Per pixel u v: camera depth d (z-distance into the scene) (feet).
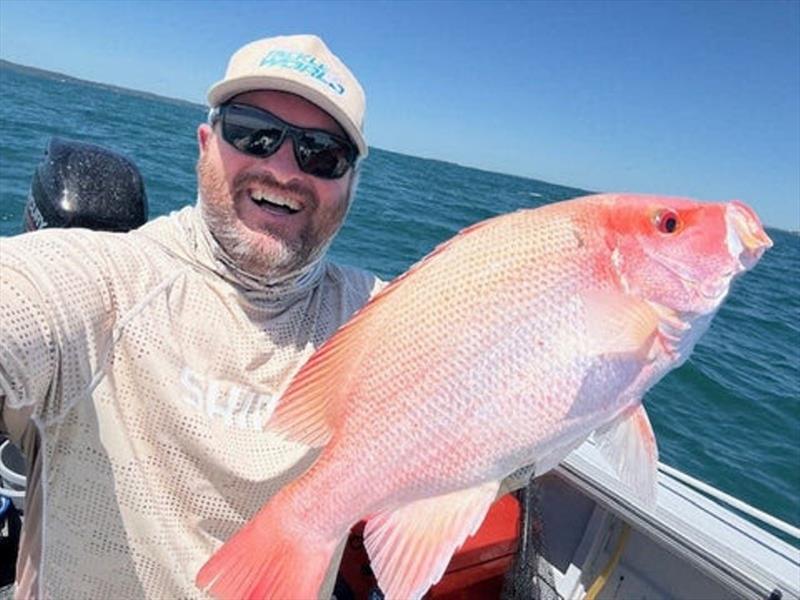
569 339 4.13
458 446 4.13
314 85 4.88
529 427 4.12
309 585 4.10
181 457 4.74
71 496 4.66
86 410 4.54
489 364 4.15
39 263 4.32
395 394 4.21
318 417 4.35
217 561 4.04
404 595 3.92
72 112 111.86
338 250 43.73
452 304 4.22
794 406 28.73
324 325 5.46
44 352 4.18
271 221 5.04
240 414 4.90
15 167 44.27
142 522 4.73
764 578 7.52
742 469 21.91
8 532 7.95
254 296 5.10
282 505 4.18
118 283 4.65
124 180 7.97
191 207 5.60
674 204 4.28
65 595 4.80
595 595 9.51
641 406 4.37
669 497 8.89
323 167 5.08
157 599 4.83
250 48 5.17
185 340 4.80
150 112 203.51
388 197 83.20
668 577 9.04
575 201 4.41
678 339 4.25
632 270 4.21
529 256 4.23
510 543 8.59
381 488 4.16
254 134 4.94
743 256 4.18
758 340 41.81
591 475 9.23
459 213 83.61
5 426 4.50
